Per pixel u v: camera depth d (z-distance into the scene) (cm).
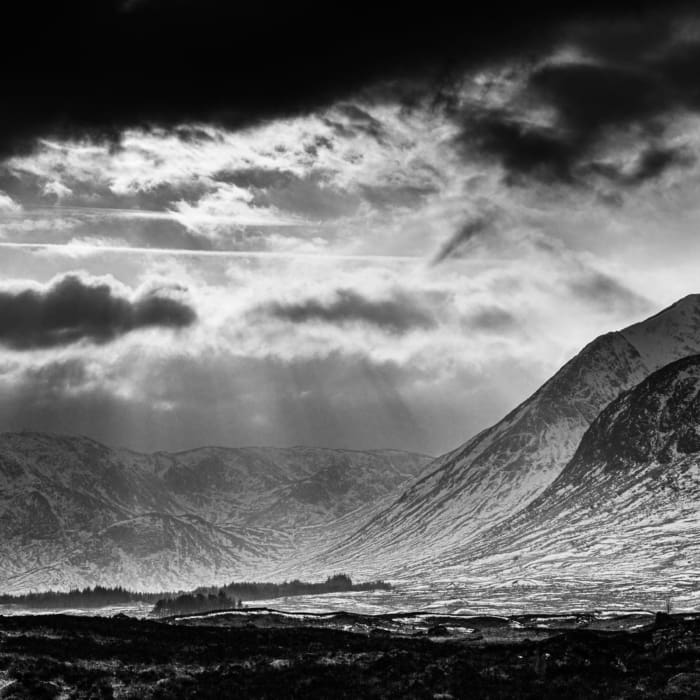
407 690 10869
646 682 10894
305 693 10862
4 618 14875
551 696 10431
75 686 11006
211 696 10769
